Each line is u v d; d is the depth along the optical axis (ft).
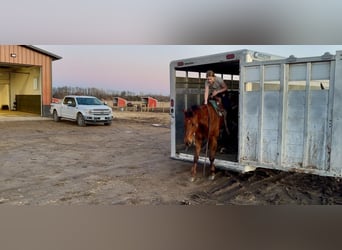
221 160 19.42
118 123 57.16
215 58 18.83
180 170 21.90
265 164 16.62
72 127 49.29
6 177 19.88
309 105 14.73
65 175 20.45
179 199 15.85
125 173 21.06
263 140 16.65
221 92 20.18
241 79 17.48
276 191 17.11
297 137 15.25
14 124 51.31
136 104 94.22
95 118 50.29
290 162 15.56
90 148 31.27
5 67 74.02
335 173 14.03
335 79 13.79
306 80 14.75
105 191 17.10
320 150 14.48
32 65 64.23
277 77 15.84
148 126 52.85
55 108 57.06
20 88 77.56
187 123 17.16
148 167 22.88
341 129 13.75
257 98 16.80
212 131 18.84
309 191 17.13
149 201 15.55
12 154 27.55
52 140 36.19
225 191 17.10
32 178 19.69
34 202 15.35
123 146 32.73
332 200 15.80
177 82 22.58
